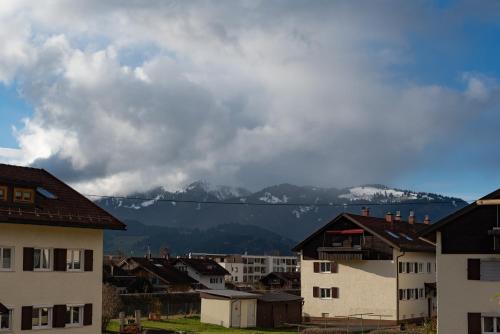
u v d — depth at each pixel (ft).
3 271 114.83
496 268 124.98
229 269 640.58
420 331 167.84
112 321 187.73
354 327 194.39
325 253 217.36
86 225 127.44
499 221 125.18
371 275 211.61
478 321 124.98
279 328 194.70
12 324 115.44
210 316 194.80
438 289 128.06
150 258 401.90
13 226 116.88
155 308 216.95
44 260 122.93
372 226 216.54
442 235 128.98
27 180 129.29
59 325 123.34
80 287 128.47
